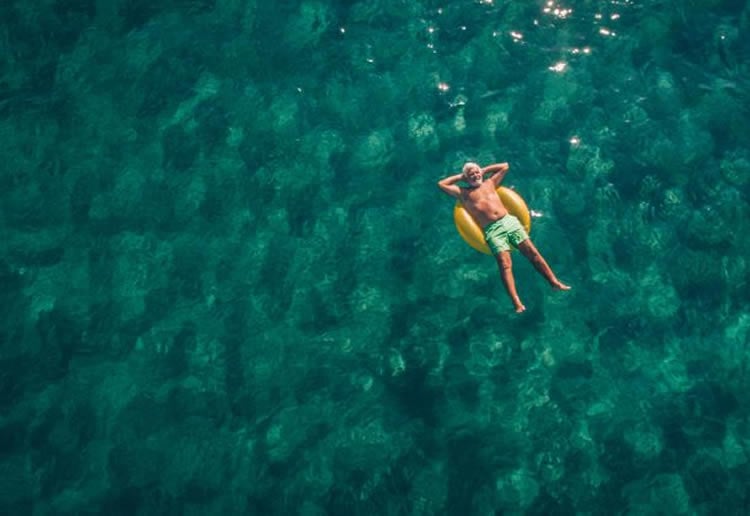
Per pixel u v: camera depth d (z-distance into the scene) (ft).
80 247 29.58
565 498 24.41
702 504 24.13
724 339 26.45
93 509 25.23
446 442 25.46
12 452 26.20
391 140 30.58
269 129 31.19
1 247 29.68
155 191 30.40
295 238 29.04
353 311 27.63
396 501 24.68
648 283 27.48
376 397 26.30
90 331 28.07
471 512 24.36
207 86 32.48
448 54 32.32
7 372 27.50
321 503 24.82
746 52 31.42
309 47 32.99
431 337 27.07
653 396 25.76
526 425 25.53
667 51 31.71
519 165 29.50
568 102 30.83
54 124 31.99
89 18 34.45
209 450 25.84
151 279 28.78
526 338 26.84
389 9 33.73
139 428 26.35
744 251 27.71
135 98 32.37
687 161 29.32
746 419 25.20
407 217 28.96
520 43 32.35
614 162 29.48
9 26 34.19
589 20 32.58
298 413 26.16
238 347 27.37
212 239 29.32
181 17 34.30
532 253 25.39
